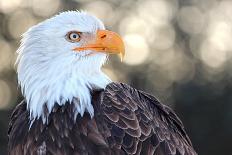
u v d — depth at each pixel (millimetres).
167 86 27562
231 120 26984
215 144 27016
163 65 27859
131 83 27016
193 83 27641
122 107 10766
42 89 11016
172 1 28812
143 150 10516
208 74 27969
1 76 27125
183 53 28375
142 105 11055
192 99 27219
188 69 28125
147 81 27312
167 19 28688
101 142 10547
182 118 27172
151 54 27969
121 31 27688
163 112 11555
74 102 10898
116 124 10617
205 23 28844
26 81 11109
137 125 10602
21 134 11016
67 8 27125
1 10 28031
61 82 11023
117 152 10484
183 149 11117
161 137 10789
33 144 10836
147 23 28203
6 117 26359
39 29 11078
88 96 10945
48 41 11031
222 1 29156
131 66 27016
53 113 10922
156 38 28203
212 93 27375
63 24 11062
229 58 28219
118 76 26547
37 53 11055
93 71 11195
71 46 11062
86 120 10742
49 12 27406
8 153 11312
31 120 11000
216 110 27172
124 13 27891
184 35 28578
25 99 11297
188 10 28891
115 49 11164
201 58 28297
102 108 10781
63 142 10703
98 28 11227
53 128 10820
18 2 28031
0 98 26859
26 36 11148
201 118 27141
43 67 11039
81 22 11117
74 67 11078
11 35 27859
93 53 11125
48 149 10742
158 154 10625
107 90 11055
